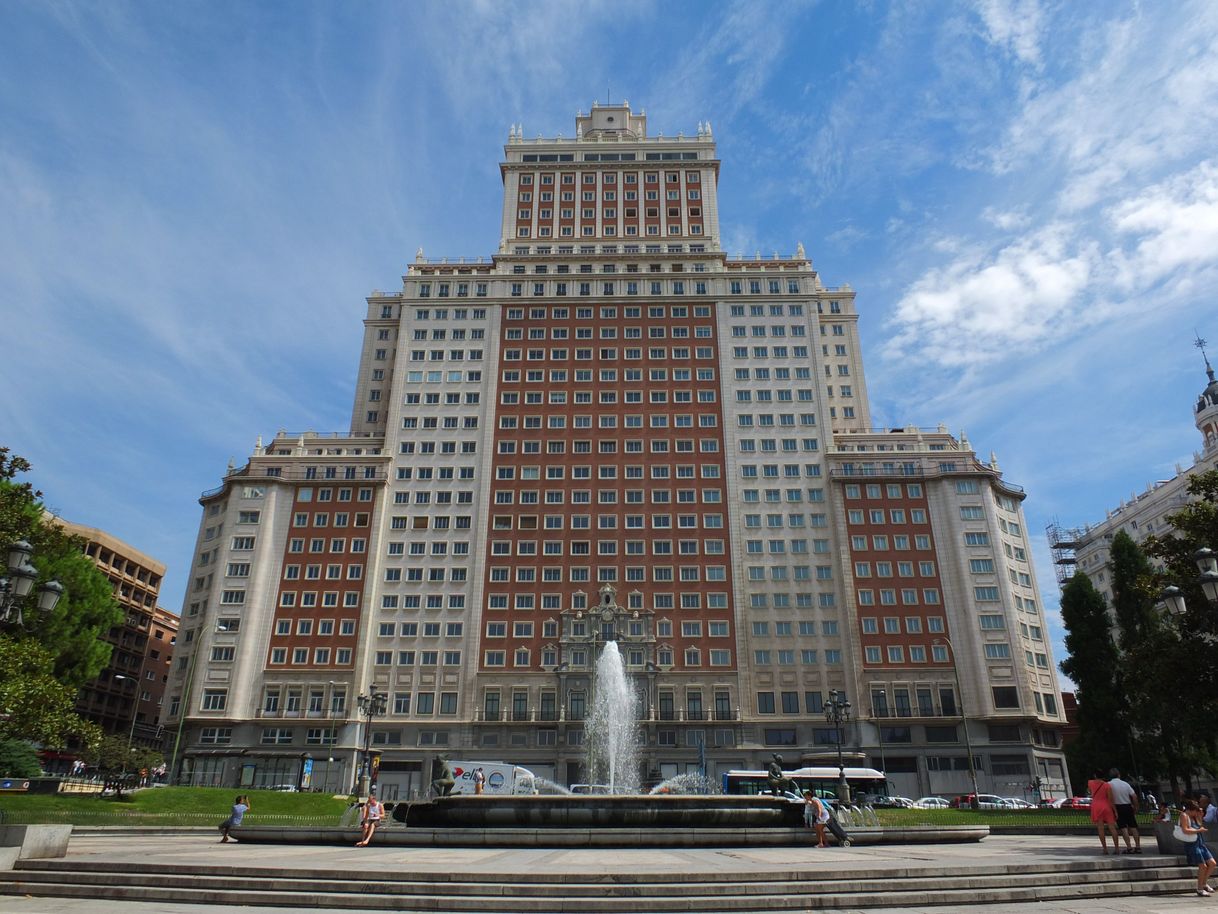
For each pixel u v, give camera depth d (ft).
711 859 67.26
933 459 284.61
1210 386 320.29
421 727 255.91
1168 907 51.37
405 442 295.48
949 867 58.95
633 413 299.17
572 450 293.64
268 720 254.27
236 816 94.32
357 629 266.16
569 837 78.79
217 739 252.21
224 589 267.59
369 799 84.48
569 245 336.70
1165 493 320.70
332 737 251.80
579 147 355.36
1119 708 183.11
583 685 258.78
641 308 317.01
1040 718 250.16
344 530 279.28
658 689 258.37
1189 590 99.81
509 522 282.77
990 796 207.10
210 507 287.07
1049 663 266.16
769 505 282.77
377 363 333.42
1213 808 66.54
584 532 280.92
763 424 295.89
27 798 129.08
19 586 68.33
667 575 274.16
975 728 249.14
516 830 79.20
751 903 51.78
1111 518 360.48
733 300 315.99
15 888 56.44
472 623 268.21
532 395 302.86
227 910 49.96
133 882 56.85
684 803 85.35
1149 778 178.40
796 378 302.66
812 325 310.86
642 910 51.16
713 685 258.57
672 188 346.13
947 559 269.23
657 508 283.79
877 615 263.70
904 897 53.72
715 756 249.55
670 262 328.90
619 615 266.16
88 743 92.73
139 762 175.42
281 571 273.13
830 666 260.42
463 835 79.82
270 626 266.36
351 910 51.16
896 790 242.99
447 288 321.93
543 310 317.63
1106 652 188.55
